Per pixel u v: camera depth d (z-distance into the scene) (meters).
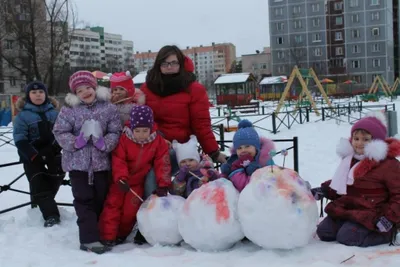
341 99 48.75
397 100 42.62
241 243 4.04
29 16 36.38
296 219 3.52
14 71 46.12
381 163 3.96
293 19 72.50
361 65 70.94
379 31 69.81
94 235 4.21
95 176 4.41
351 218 3.95
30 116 5.29
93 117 4.45
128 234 4.61
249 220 3.62
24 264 3.79
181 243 4.20
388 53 70.44
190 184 4.46
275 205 3.53
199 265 3.53
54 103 5.67
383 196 3.99
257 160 4.27
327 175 8.62
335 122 19.56
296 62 67.31
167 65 4.67
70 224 5.21
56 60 40.00
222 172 4.32
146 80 4.86
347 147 4.14
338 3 71.19
